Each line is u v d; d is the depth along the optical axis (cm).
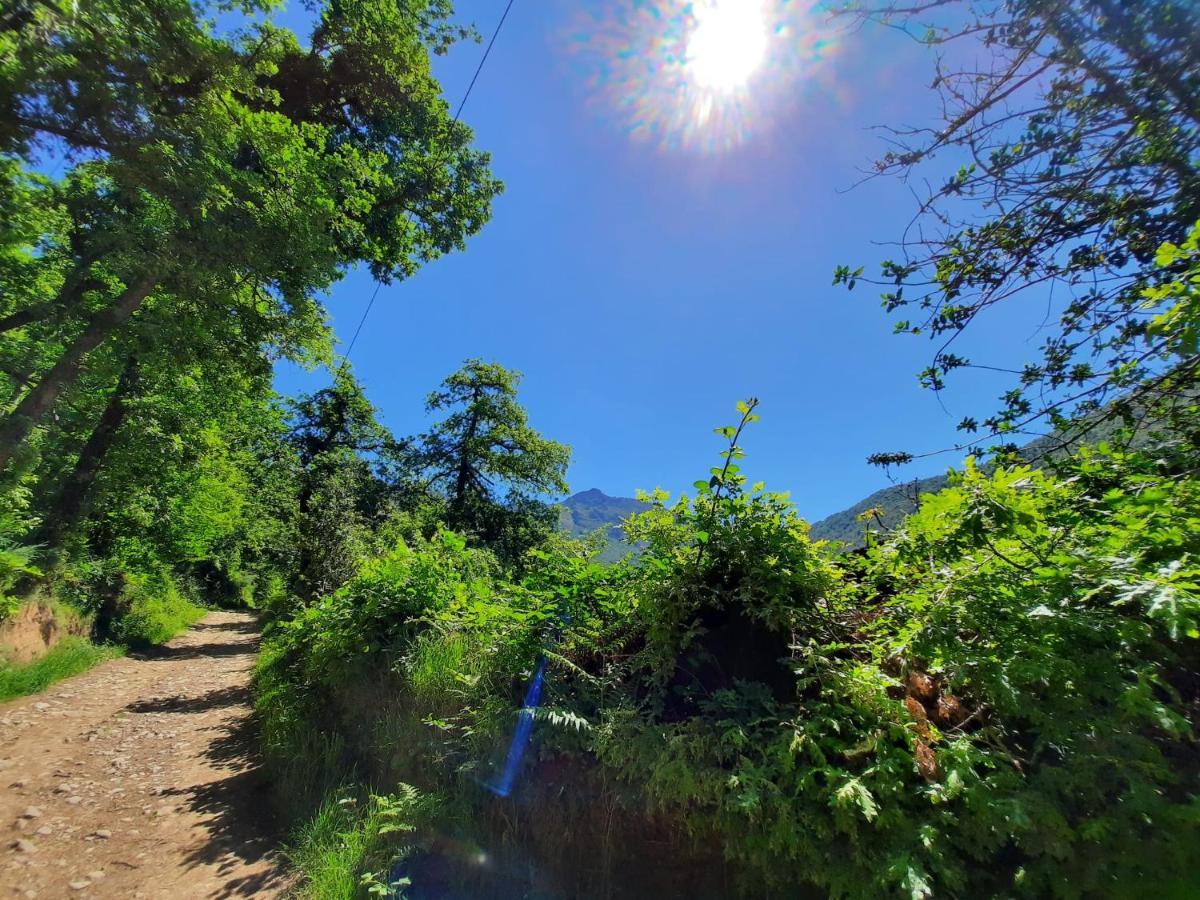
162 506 1845
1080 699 160
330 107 1517
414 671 404
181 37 699
